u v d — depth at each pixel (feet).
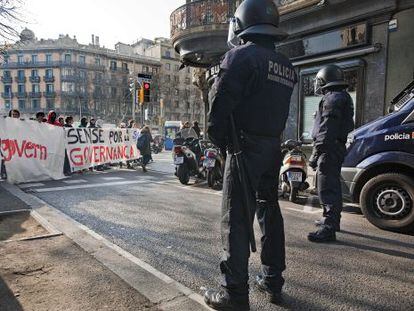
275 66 8.31
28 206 19.29
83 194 24.16
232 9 43.01
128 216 18.06
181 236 14.74
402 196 15.43
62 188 26.58
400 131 15.74
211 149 27.04
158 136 97.86
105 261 11.38
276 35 8.30
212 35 44.34
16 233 14.73
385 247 13.61
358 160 16.84
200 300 8.95
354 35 30.48
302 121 36.01
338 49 31.91
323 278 10.80
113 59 270.46
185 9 46.60
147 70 280.31
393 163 15.83
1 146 27.55
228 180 8.34
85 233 14.35
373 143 16.40
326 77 14.57
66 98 256.73
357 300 9.46
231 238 8.23
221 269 8.47
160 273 10.59
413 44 27.07
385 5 27.78
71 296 9.07
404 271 11.35
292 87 9.01
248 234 8.25
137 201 21.93
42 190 25.61
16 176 28.63
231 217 8.28
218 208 20.10
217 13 43.83
